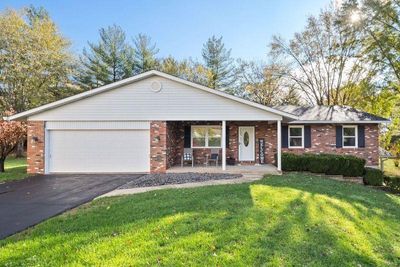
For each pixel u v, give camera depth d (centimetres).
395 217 739
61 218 605
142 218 569
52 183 1112
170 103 1413
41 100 2748
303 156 1472
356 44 2294
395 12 1923
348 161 1435
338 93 2753
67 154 1410
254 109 1412
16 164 2006
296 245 471
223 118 1411
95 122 1410
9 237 495
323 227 570
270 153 1762
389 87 2083
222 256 410
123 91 1412
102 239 463
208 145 1756
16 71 2588
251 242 462
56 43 2841
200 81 3167
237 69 3238
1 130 1428
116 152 1414
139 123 1412
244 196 756
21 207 723
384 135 2306
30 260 394
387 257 490
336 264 430
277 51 2875
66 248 432
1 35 2548
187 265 382
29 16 2992
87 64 2980
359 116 1797
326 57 2739
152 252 416
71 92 2955
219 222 536
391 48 1972
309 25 2722
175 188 946
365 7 1984
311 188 933
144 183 1091
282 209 654
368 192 1060
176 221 541
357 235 562
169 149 1531
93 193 909
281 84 3014
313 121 1728
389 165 2231
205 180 1145
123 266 375
